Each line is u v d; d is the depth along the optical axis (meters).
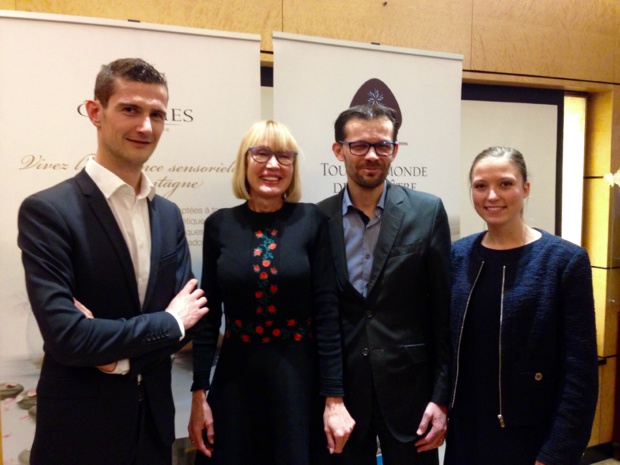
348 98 2.29
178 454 2.34
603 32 3.25
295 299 1.65
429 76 2.44
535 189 3.25
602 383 3.40
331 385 1.64
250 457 1.65
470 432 1.68
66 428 1.29
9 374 1.89
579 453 1.50
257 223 1.70
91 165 1.37
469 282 1.68
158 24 1.97
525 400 1.56
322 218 1.76
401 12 2.66
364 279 1.79
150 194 1.46
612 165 3.37
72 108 1.88
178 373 2.16
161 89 1.38
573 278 1.53
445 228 1.81
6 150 1.82
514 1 2.95
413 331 1.78
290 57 2.18
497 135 3.12
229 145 2.12
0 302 1.86
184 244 1.58
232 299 1.67
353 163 1.76
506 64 2.96
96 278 1.31
